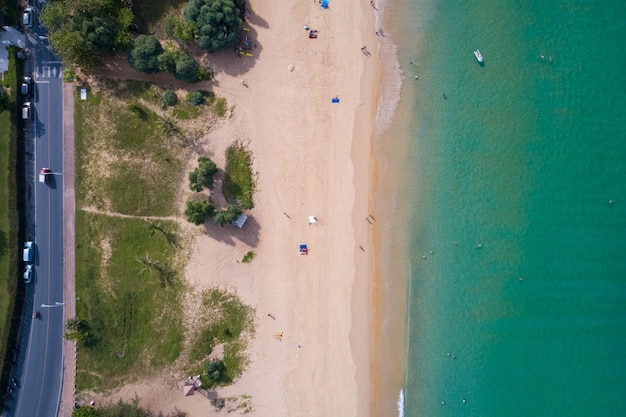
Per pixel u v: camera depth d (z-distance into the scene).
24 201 44.94
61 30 41.00
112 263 45.28
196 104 44.97
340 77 45.16
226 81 45.28
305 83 45.19
